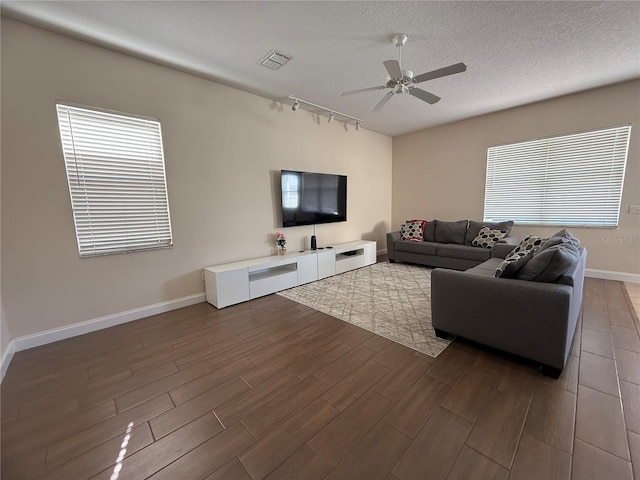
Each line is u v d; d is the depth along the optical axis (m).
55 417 1.54
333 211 4.73
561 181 4.02
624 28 2.28
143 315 2.87
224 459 1.26
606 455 1.22
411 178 5.77
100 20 2.12
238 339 2.39
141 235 2.84
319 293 3.57
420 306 3.06
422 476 1.15
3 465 1.25
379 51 2.60
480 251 4.11
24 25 2.15
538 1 1.97
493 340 2.00
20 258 2.23
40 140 2.27
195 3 1.93
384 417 1.48
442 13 2.09
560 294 1.69
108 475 1.20
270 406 1.59
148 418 1.52
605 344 2.13
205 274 3.27
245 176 3.61
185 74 3.01
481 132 4.70
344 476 1.17
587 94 3.66
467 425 1.41
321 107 4.12
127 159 2.70
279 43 2.46
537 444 1.28
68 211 2.42
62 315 2.44
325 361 2.03
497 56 2.72
